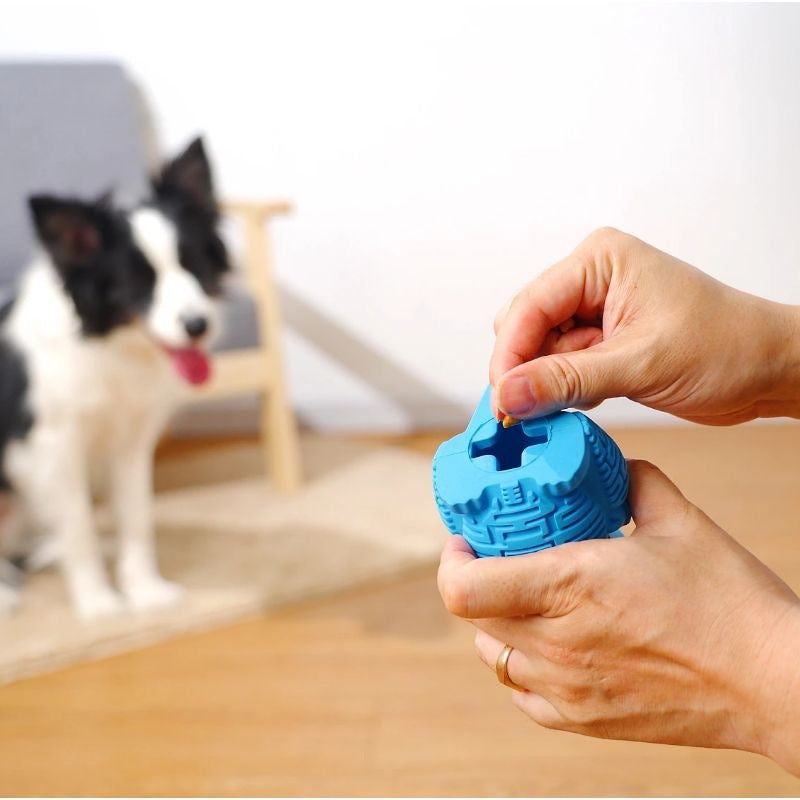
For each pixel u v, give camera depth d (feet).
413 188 8.81
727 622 1.72
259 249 7.29
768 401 2.28
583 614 1.76
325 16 8.55
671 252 8.58
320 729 4.32
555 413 1.92
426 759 4.07
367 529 6.61
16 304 5.86
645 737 1.93
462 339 9.11
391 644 5.08
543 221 8.75
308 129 8.79
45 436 5.60
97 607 5.54
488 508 1.80
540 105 8.49
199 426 9.41
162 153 8.95
